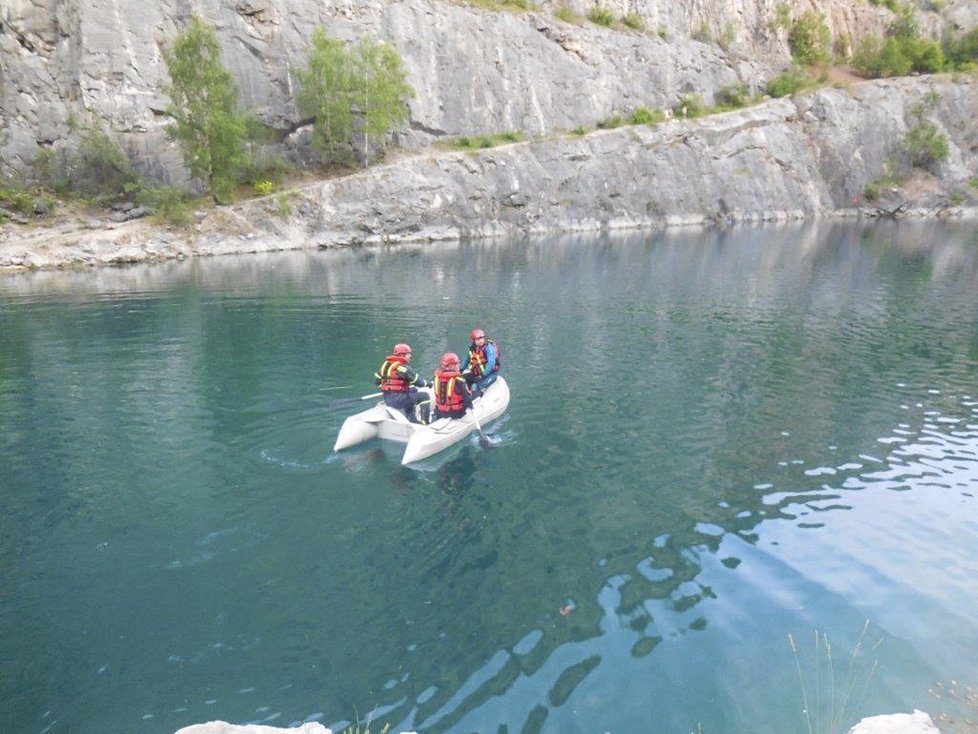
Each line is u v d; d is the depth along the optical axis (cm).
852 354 1411
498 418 1021
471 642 505
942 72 6938
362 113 4297
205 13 3953
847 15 7850
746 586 588
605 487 786
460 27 4938
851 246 3669
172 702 439
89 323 1709
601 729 422
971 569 622
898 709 441
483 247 3791
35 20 3412
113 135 3566
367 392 1127
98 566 609
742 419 1023
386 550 639
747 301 2042
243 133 3619
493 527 688
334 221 3862
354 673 468
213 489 770
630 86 5828
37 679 461
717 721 431
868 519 716
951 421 1020
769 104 6016
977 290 2230
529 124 5250
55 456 867
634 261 3077
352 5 4494
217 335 1573
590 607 553
